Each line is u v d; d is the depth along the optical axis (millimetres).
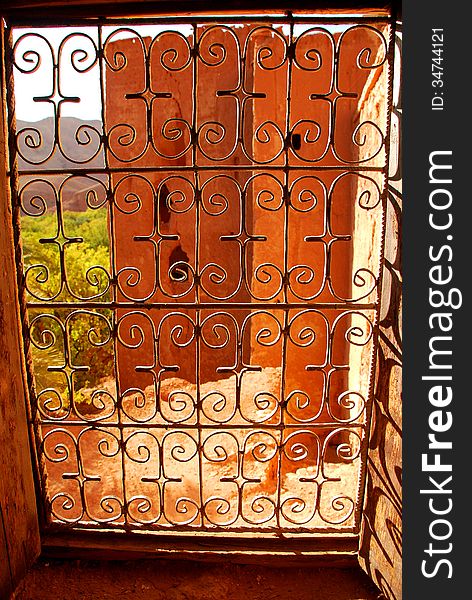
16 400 1892
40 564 2152
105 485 2998
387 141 1820
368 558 2043
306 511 2660
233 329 5281
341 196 3590
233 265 5113
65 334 1984
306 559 2135
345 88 3490
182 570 2137
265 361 3875
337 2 1754
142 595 2018
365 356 2805
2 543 1774
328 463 3332
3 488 1784
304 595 2031
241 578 2105
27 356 1996
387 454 1866
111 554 2154
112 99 5043
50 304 1959
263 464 3197
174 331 1987
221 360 5336
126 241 5316
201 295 5250
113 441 3535
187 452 3342
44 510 2145
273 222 3668
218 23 1798
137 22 1803
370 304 1951
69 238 1910
